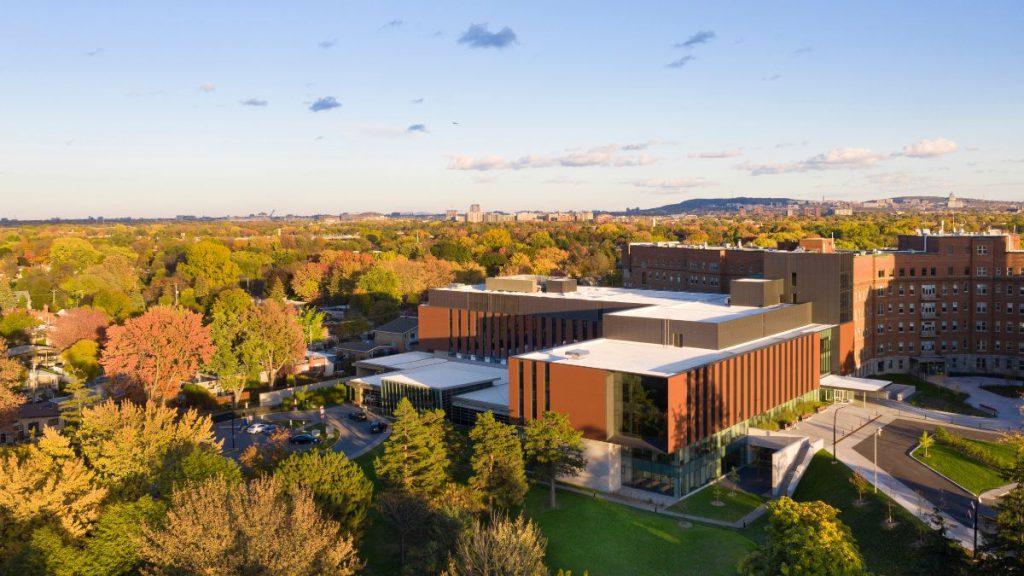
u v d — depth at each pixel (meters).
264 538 45.00
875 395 106.94
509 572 46.19
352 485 64.81
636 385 77.75
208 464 63.41
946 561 54.03
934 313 126.31
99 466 66.44
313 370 137.38
